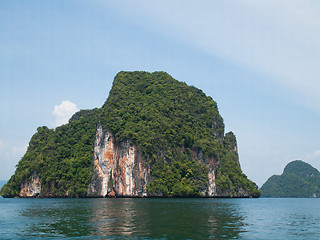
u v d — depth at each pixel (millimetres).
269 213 63406
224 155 164375
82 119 189750
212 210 64125
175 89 168125
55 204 87688
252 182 171125
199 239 32031
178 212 58625
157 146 130000
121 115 145875
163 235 33938
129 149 130500
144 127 134875
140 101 157000
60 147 171125
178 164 132000
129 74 179500
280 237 34438
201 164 138375
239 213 60250
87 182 147125
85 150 168250
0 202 103250
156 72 184375
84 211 61688
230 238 32938
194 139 142875
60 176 155500
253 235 35156
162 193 123125
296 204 107688
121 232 35750
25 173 162500
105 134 140875
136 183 126375
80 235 34250
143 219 47375
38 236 34062
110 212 59094
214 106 173250
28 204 89125
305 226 43562
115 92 161750
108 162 138875
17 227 40438
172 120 148375
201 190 129250
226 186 144875
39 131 189375
